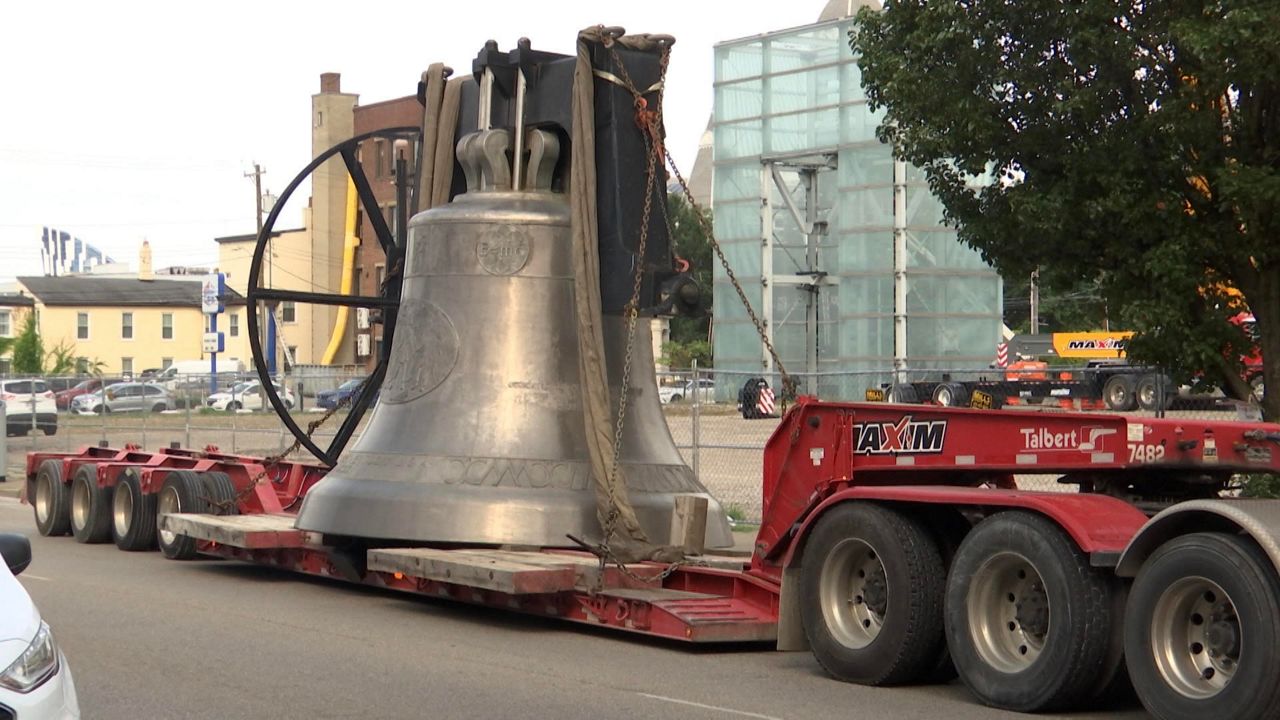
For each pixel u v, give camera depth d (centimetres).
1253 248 1314
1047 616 799
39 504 1859
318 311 7931
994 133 1358
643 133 1205
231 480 1580
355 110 7456
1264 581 671
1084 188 1358
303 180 1451
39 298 9438
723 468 2700
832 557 912
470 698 840
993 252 1451
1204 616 713
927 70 1396
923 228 4031
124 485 1692
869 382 4047
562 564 1058
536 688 870
